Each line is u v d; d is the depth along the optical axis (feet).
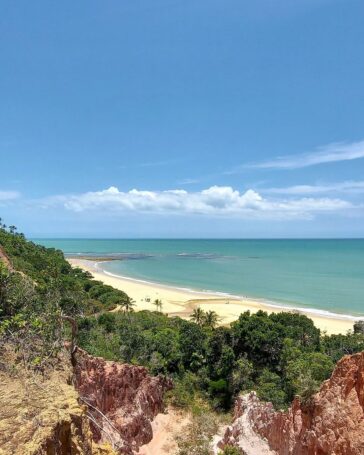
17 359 58.59
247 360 181.98
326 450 70.74
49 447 41.47
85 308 242.99
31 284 84.23
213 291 492.95
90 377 112.68
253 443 104.17
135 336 192.95
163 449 127.65
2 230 386.11
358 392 68.39
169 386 168.35
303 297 445.78
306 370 151.23
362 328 263.08
